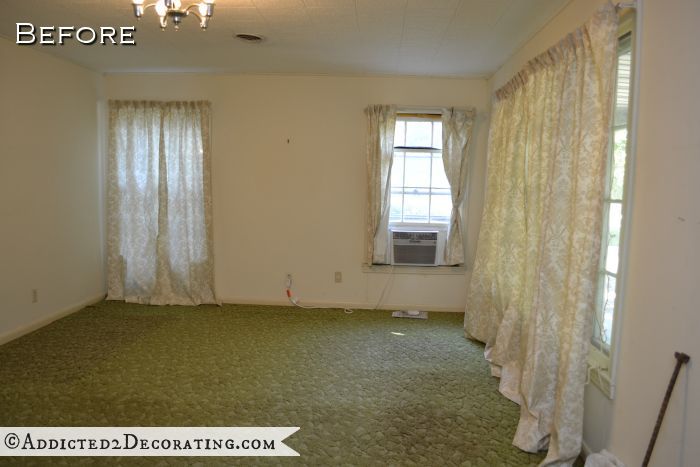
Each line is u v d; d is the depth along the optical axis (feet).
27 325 11.96
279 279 15.01
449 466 6.81
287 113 14.46
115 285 15.01
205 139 14.30
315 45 11.18
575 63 7.13
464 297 14.71
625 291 6.04
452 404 8.66
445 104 14.19
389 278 14.78
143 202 14.74
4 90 11.05
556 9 8.51
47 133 12.47
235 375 9.73
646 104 5.63
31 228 12.01
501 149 11.11
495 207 11.43
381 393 9.06
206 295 14.94
